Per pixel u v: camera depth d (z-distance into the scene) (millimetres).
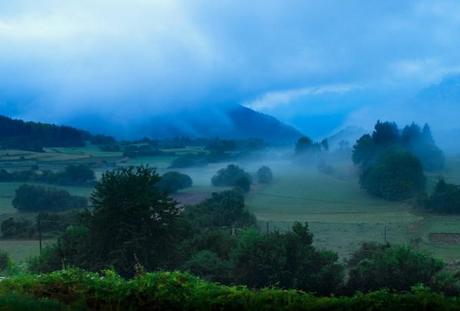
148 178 39375
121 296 7973
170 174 110062
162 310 7805
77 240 38062
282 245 40062
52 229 67750
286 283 39156
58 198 92438
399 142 137750
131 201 37000
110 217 36875
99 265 36031
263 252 39562
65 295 8305
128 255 36312
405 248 36438
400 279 34250
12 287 8469
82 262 36688
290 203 102375
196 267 39031
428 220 79562
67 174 116562
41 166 138000
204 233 48281
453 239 64312
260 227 75375
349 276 36938
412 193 99938
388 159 107125
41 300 7918
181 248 41531
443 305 7137
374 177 106062
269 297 7539
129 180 38375
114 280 8312
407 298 7262
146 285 7953
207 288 7793
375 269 35156
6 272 11906
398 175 102312
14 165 137000
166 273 8195
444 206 86312
